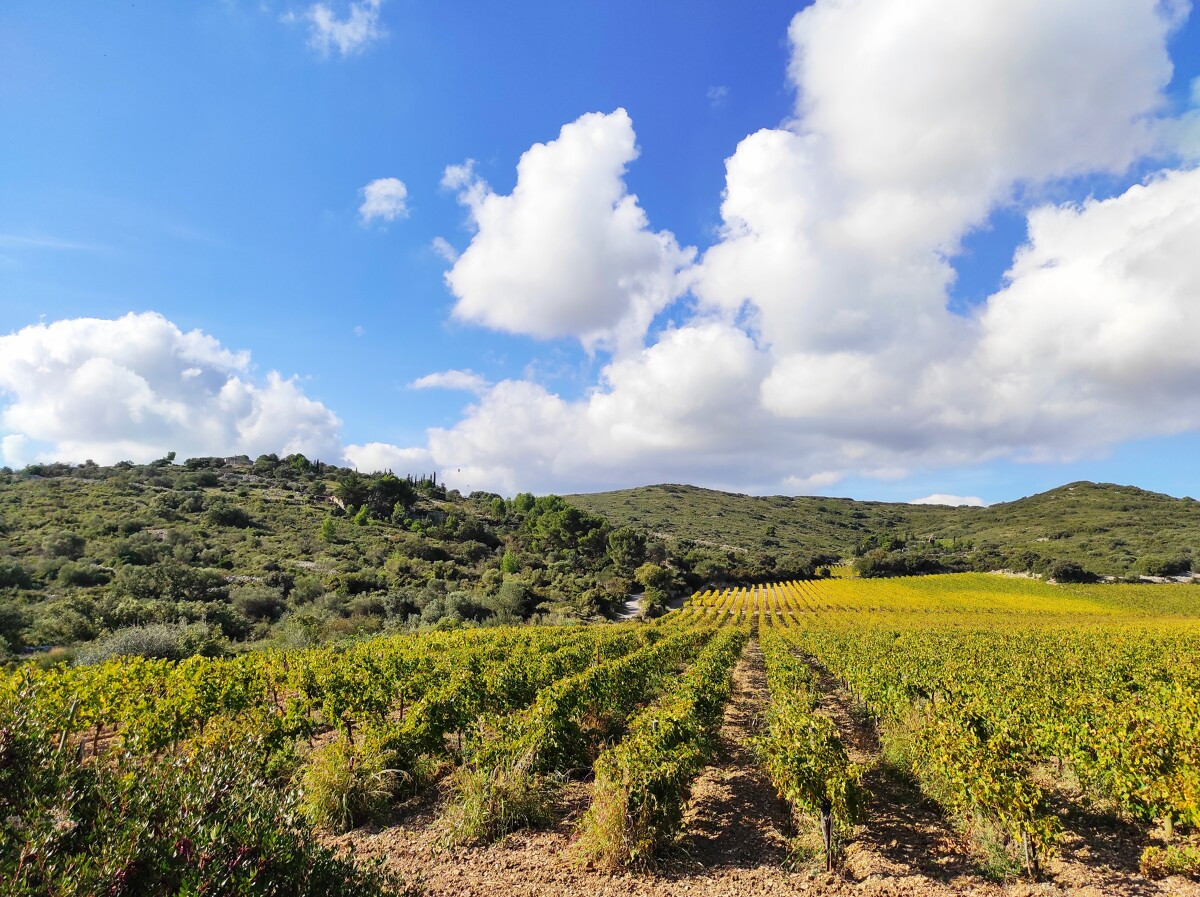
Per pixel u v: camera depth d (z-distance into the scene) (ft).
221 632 90.43
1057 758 36.24
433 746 34.78
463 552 254.68
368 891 14.39
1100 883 22.63
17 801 12.79
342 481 310.04
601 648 81.66
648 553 344.28
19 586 113.50
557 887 22.45
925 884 22.85
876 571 352.28
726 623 195.00
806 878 23.50
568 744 35.70
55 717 24.66
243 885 11.89
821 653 90.43
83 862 11.32
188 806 13.19
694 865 24.54
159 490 253.44
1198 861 22.44
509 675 49.70
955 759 26.45
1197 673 56.70
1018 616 193.16
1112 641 94.32
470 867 23.97
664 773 25.89
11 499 202.59
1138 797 26.30
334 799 27.73
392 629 119.24
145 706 35.70
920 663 63.31
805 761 26.40
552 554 316.19
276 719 35.60
